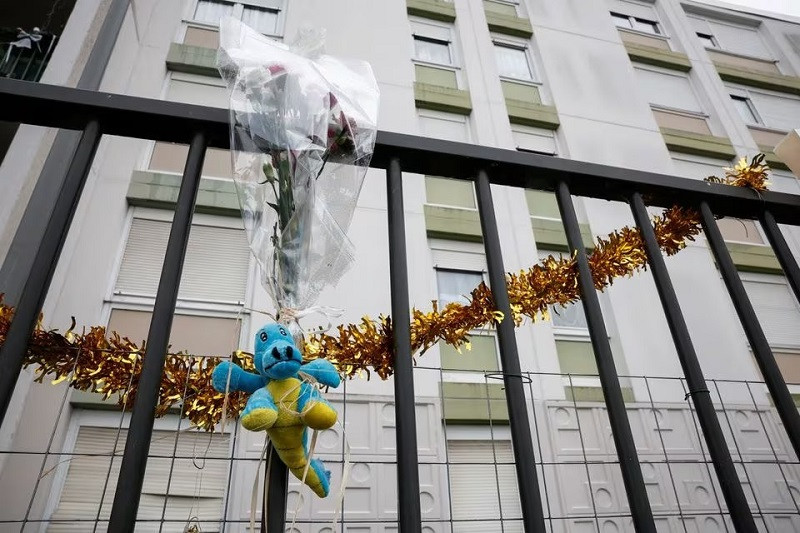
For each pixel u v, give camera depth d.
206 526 3.00
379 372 1.07
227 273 4.55
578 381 4.72
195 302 4.35
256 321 4.28
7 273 2.51
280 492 0.79
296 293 0.90
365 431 3.71
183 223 0.94
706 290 5.73
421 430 4.00
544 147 6.73
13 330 0.78
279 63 1.03
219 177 5.06
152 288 4.33
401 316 0.98
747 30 9.92
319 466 0.83
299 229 0.93
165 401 1.01
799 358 5.79
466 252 5.36
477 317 1.11
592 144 6.78
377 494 3.47
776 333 5.91
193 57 5.80
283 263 0.92
